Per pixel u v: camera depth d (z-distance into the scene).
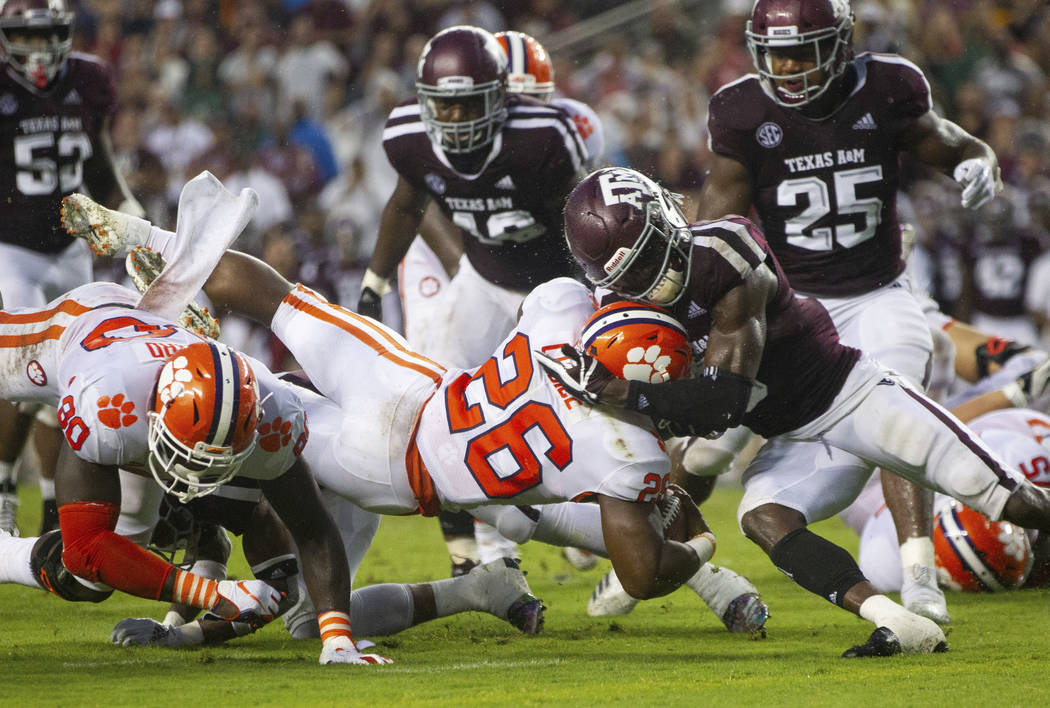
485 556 17.78
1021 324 34.28
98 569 11.62
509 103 18.81
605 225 11.98
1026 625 14.77
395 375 13.11
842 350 13.34
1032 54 43.34
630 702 10.34
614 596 16.00
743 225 12.49
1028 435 18.12
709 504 30.86
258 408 11.45
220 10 45.31
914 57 41.44
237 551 22.62
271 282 14.02
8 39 19.80
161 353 11.88
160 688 10.98
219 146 42.19
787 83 15.88
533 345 12.40
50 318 12.81
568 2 46.09
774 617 15.88
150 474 12.52
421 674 11.70
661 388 11.77
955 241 34.59
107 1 45.69
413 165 19.17
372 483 13.06
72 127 20.61
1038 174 39.47
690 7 45.44
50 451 18.89
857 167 16.33
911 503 15.50
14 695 10.67
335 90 43.94
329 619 12.45
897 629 12.62
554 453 12.13
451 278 21.56
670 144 41.34
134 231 14.12
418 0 44.88
